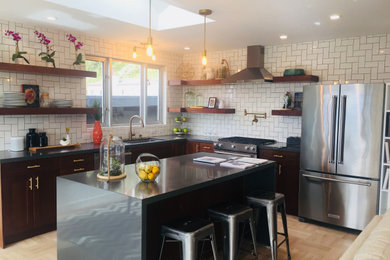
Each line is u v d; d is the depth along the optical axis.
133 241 2.19
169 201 2.88
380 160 3.92
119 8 4.04
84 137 5.00
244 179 3.84
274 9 3.51
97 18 3.98
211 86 6.32
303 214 4.52
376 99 3.87
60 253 2.74
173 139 5.72
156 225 2.77
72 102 4.54
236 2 3.30
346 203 4.16
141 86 6.11
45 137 4.32
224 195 3.59
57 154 3.98
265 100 5.65
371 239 1.88
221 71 5.89
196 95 6.56
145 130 6.05
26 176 3.72
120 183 2.55
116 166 2.72
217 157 3.81
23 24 4.20
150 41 3.24
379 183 3.94
